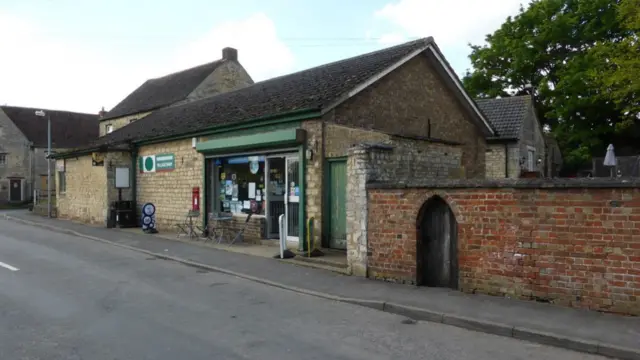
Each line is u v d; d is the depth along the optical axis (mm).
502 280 7277
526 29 30266
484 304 6941
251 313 6867
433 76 15227
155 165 17312
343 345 5555
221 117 14898
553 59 28875
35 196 29062
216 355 5121
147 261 11148
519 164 20828
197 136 15133
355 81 12500
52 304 7094
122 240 14320
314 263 10266
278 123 12328
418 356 5215
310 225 10945
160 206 17031
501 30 31578
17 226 19703
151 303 7293
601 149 27234
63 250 12695
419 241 8273
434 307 6859
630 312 6238
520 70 29938
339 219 11281
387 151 9391
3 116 40875
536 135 24469
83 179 20266
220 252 12008
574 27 28156
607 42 21625
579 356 5262
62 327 5988
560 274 6770
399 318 6750
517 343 5684
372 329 6211
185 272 9898
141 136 18031
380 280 8727
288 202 12445
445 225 8109
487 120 17344
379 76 12852
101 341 5488
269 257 11195
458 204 7723
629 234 6230
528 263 7035
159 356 5043
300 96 13148
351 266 9242
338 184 11297
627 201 6246
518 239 7117
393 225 8562
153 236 15180
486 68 32125
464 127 16688
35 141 42281
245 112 14023
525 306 6777
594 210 6484
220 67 28875
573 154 29844
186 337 5703
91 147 18672
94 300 7387
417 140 12812
